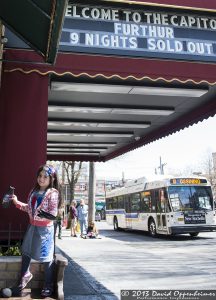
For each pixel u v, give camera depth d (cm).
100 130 1454
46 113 667
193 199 2002
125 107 1148
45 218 518
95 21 708
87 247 1495
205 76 731
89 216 2452
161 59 720
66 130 1461
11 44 663
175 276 842
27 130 655
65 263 521
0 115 650
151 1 727
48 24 508
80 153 2006
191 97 1048
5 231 622
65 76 866
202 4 748
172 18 743
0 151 642
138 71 705
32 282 557
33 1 474
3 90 656
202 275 853
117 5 721
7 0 498
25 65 662
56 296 519
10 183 637
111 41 705
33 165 648
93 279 804
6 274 550
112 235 2369
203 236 2214
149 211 2222
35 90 666
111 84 900
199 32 749
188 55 732
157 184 2127
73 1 707
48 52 576
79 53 689
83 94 1026
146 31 725
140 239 1995
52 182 532
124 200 2747
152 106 1149
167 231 1969
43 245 518
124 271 907
